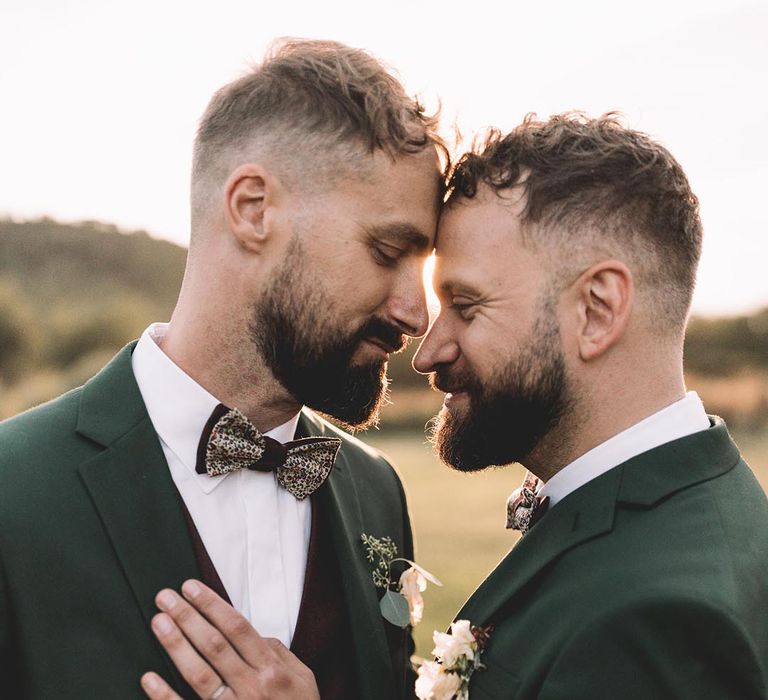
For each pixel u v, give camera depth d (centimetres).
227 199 174
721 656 141
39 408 179
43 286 5588
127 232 6209
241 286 176
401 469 1561
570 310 174
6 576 155
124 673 157
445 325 187
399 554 226
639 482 168
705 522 160
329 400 182
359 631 190
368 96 173
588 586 159
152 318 4516
